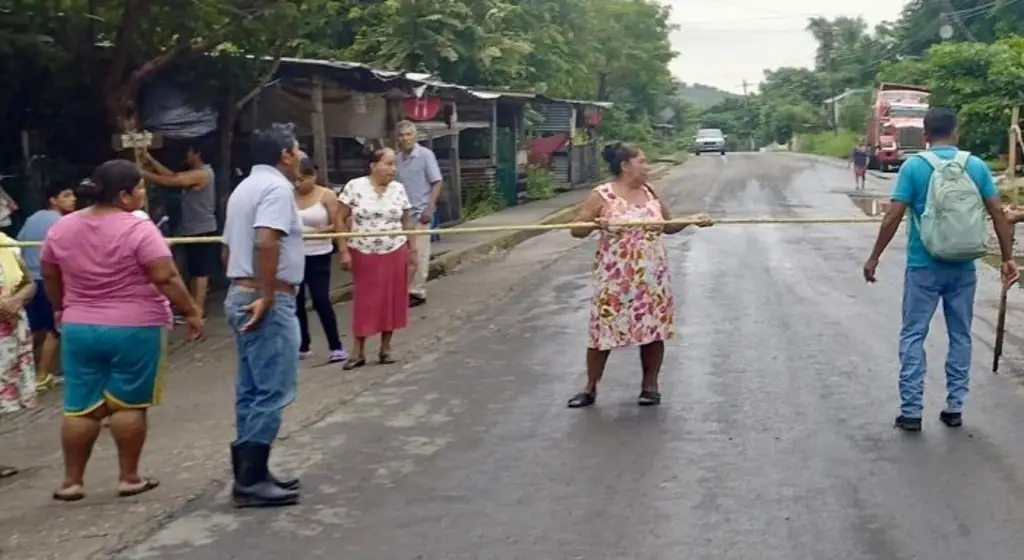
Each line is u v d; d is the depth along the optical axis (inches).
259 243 226.4
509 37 1163.3
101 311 235.1
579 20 1546.5
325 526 221.8
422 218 504.7
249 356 233.3
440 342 419.2
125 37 438.0
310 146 691.4
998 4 2215.8
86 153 511.5
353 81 636.7
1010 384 327.9
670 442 274.2
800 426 286.7
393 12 989.8
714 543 206.4
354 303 378.0
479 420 301.7
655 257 305.9
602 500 232.4
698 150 2819.9
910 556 198.7
